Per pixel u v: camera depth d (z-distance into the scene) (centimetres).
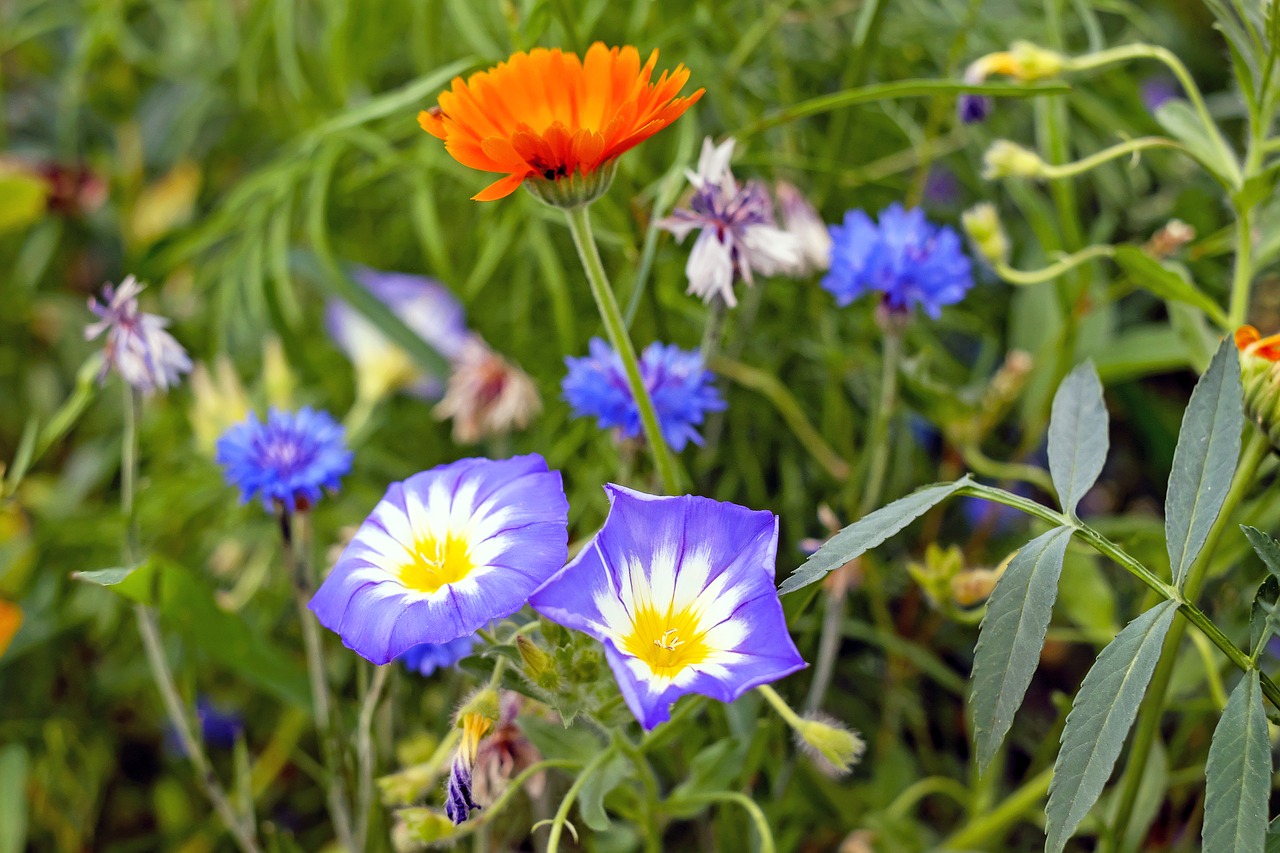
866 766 43
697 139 46
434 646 33
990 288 50
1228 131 55
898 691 41
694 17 43
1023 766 43
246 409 45
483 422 40
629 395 34
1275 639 38
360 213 56
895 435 44
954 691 44
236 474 33
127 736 48
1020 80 37
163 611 35
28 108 65
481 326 47
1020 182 41
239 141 61
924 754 42
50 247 58
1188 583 31
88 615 45
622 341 30
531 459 29
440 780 34
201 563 48
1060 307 43
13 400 57
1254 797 26
